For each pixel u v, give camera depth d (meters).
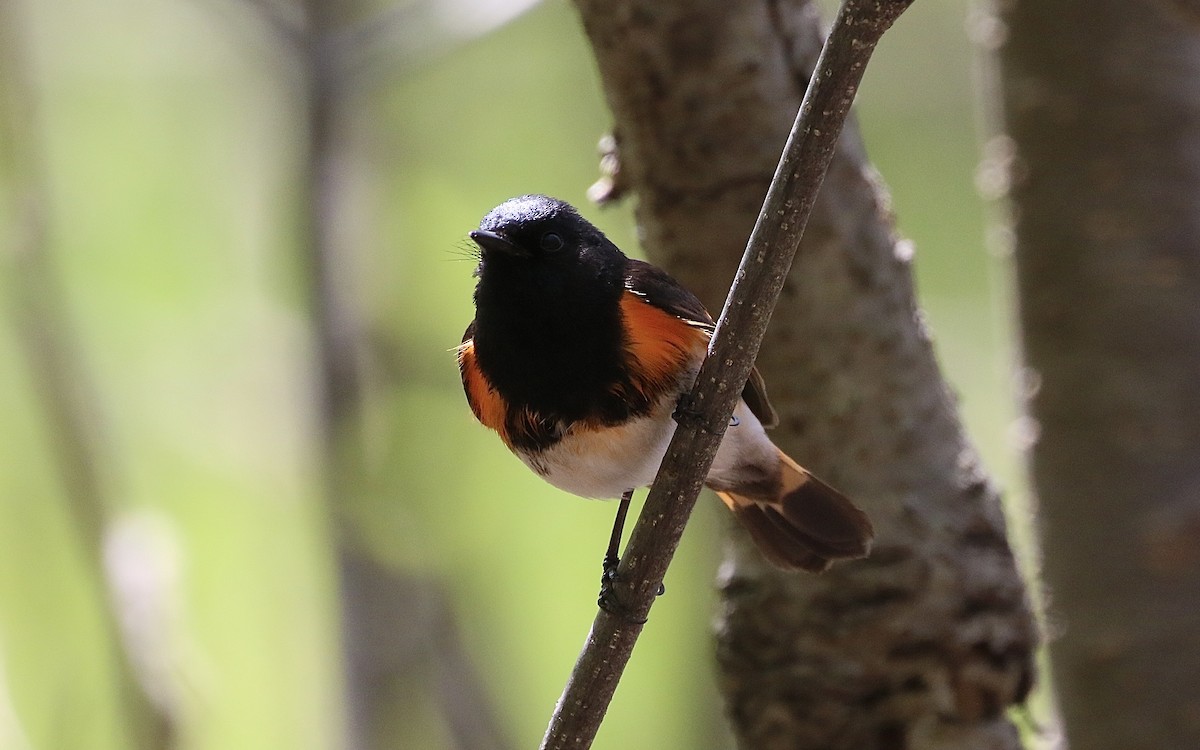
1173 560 7.67
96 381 12.49
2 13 11.55
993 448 15.73
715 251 6.83
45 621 13.18
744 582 7.22
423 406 11.42
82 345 12.59
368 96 11.80
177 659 10.45
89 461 10.98
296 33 10.91
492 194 14.84
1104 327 7.92
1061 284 8.05
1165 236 7.84
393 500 11.04
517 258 6.34
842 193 6.70
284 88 12.88
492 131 14.98
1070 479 7.99
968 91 16.53
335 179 10.84
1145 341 7.84
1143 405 7.79
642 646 13.95
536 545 14.07
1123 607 7.78
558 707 5.55
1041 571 8.14
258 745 13.76
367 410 11.17
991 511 7.04
